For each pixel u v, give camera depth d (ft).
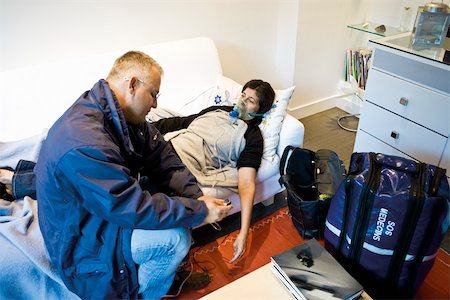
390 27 7.82
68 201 3.59
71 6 5.94
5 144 4.74
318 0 7.97
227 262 5.30
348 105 9.59
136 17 6.63
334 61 9.18
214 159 5.45
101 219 3.71
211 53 6.82
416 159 6.06
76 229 3.69
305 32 8.21
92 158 3.31
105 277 3.90
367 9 8.79
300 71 8.74
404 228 4.22
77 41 6.26
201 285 4.92
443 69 5.15
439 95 5.34
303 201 5.29
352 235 4.62
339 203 4.73
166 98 6.42
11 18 5.54
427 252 4.35
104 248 3.82
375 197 4.27
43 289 4.10
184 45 6.58
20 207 4.43
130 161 4.20
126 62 3.83
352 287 3.38
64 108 5.52
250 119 5.73
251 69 8.81
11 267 3.85
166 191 4.85
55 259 3.85
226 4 7.55
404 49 5.67
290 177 5.63
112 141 3.70
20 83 5.31
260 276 3.70
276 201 6.54
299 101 9.22
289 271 3.53
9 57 5.79
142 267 4.13
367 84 6.49
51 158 3.38
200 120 5.74
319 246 3.84
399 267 4.46
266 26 8.42
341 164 6.02
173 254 4.09
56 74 5.52
